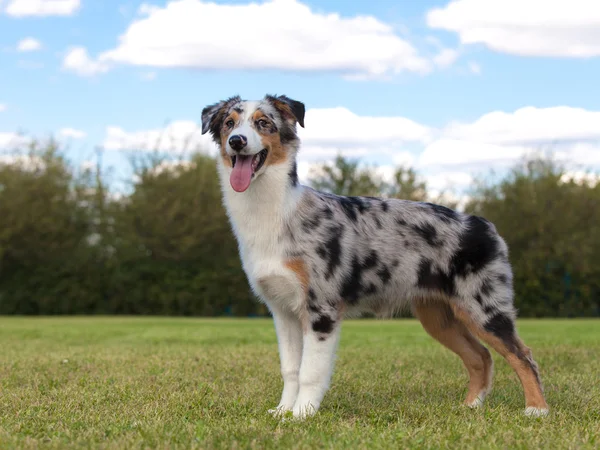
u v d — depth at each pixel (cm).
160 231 2994
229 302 3050
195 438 429
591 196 3042
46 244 2986
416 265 571
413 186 3300
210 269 3069
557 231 2941
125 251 3003
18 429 467
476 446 414
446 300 580
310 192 559
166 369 791
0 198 3006
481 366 612
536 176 3119
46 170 3120
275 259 531
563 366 829
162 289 3041
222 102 586
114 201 3119
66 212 3055
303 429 465
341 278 542
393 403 577
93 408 545
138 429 454
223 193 568
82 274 3028
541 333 1446
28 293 3003
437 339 620
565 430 460
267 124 539
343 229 550
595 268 2898
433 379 728
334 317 536
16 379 721
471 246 570
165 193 3086
